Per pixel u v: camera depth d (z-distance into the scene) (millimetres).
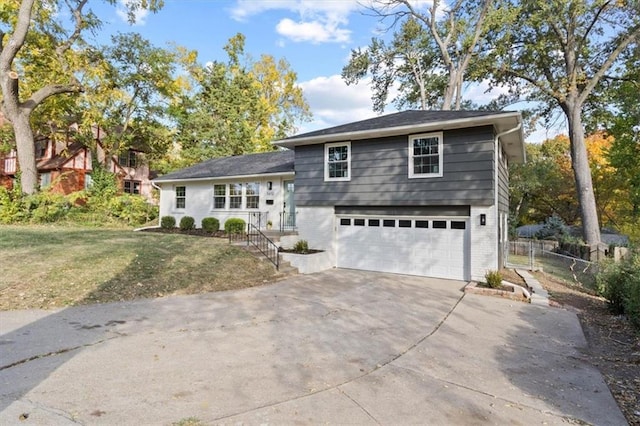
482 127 9836
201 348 4707
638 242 12812
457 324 6148
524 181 25281
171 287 7980
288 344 4969
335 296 8070
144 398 3332
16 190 16219
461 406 3381
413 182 10883
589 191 17953
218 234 15797
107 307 6473
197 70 31391
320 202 12719
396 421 3076
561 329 5980
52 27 19062
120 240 11883
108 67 22406
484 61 20516
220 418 3033
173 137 29859
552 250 19500
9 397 3266
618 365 4559
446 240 10555
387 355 4660
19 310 6031
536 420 3170
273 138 34906
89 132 24703
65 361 4129
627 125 18188
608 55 18953
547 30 19422
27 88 19375
